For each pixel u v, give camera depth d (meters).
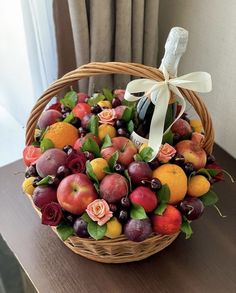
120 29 0.89
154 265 0.63
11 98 1.07
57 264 0.63
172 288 0.60
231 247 0.66
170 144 0.64
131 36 0.94
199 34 0.93
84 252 0.62
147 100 0.64
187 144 0.63
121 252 0.60
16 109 1.09
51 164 0.59
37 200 0.57
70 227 0.56
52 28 0.95
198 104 0.60
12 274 0.76
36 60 0.99
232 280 0.61
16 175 0.79
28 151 0.65
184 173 0.58
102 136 0.64
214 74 0.93
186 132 0.66
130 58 0.96
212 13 0.87
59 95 1.00
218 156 0.88
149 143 0.59
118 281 0.61
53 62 1.01
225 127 0.96
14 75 1.01
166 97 0.57
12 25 0.92
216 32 0.88
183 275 0.62
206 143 0.65
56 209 0.54
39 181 0.59
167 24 1.03
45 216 0.54
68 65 0.98
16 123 1.14
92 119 0.64
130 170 0.57
